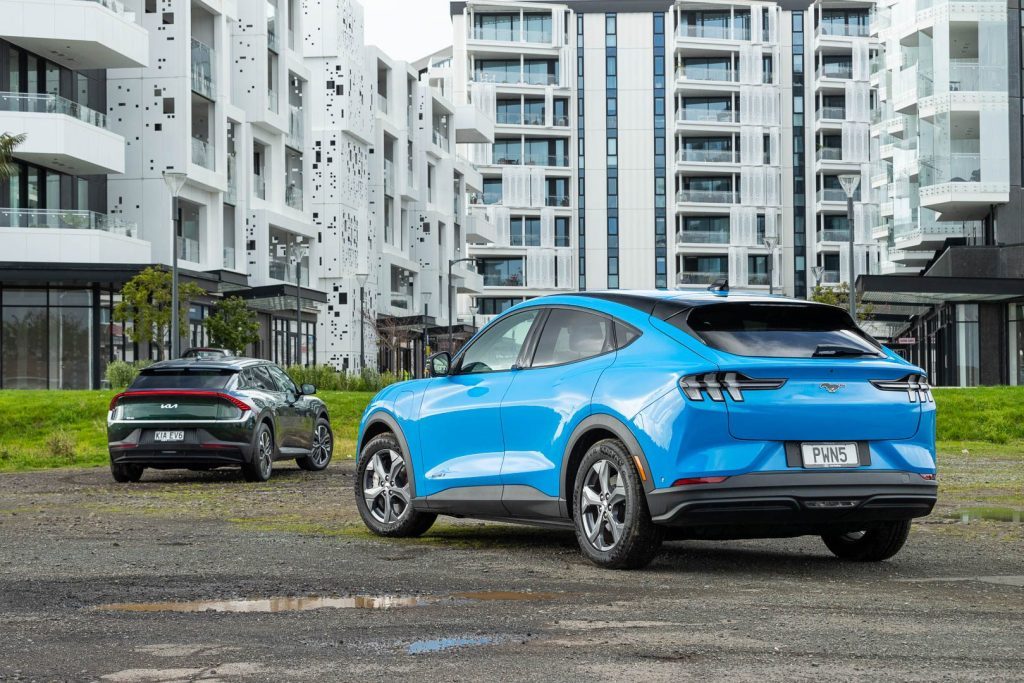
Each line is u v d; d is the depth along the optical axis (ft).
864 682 14.17
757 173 329.11
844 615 18.56
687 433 22.22
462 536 29.86
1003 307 156.25
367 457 30.55
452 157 254.68
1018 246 151.33
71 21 130.72
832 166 325.83
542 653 15.84
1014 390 94.73
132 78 148.25
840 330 24.52
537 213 336.08
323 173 190.49
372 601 20.02
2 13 128.77
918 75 157.58
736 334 23.40
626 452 23.35
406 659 15.56
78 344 133.59
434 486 28.14
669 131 335.67
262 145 174.91
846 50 328.70
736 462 22.20
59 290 133.18
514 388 26.25
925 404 23.79
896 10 166.40
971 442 79.30
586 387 24.40
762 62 330.75
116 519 34.60
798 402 22.57
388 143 225.15
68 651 16.22
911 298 155.84
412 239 235.40
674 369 22.72
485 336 28.19
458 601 19.97
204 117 158.51
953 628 17.48
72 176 141.69
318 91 191.42
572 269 337.52
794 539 29.30
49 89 138.51
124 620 18.43
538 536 29.84
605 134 337.52
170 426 49.85
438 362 28.71
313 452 58.23
